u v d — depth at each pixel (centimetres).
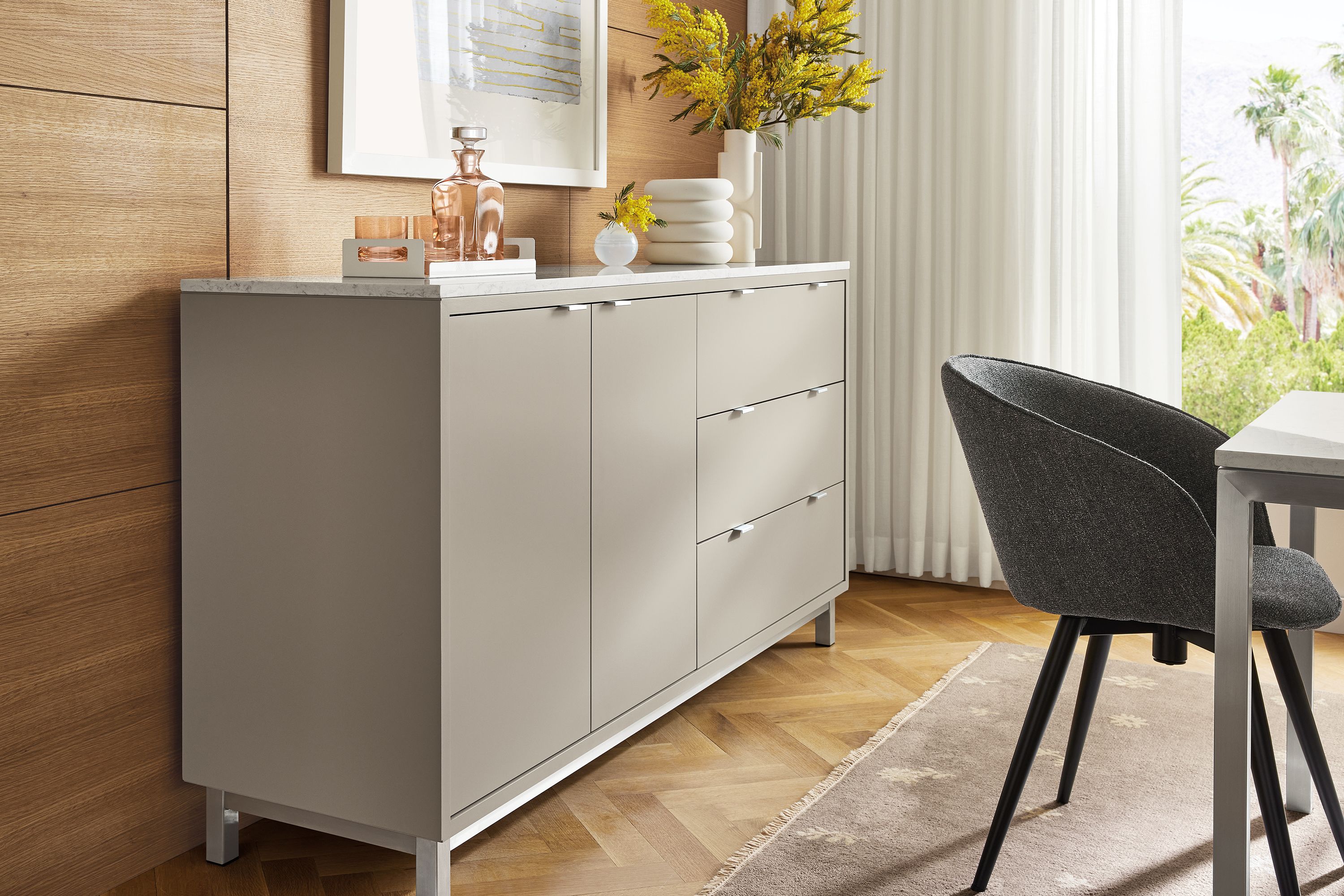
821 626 316
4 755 170
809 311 289
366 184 229
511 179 265
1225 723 148
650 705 230
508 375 183
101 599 183
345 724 182
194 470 191
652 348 223
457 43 245
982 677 288
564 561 201
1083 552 175
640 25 320
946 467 371
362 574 178
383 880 192
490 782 186
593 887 189
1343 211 457
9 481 167
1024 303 350
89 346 177
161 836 197
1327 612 167
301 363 179
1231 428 498
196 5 190
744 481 262
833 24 303
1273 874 188
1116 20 333
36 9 165
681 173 346
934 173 364
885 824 208
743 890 185
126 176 181
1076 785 223
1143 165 336
